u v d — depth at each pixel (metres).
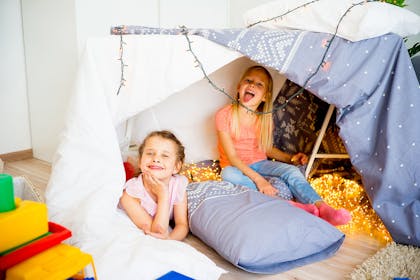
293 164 1.68
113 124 1.22
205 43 1.18
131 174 1.36
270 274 0.99
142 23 2.08
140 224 1.11
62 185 1.10
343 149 1.64
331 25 1.21
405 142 1.16
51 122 2.08
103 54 1.16
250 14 1.53
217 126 1.62
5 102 2.15
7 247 0.60
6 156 2.18
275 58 1.20
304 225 1.07
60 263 0.62
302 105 1.76
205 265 0.90
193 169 1.67
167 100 1.77
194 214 1.16
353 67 1.19
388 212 1.17
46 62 2.02
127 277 0.83
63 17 1.83
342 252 1.12
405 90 1.18
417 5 1.87
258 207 1.12
